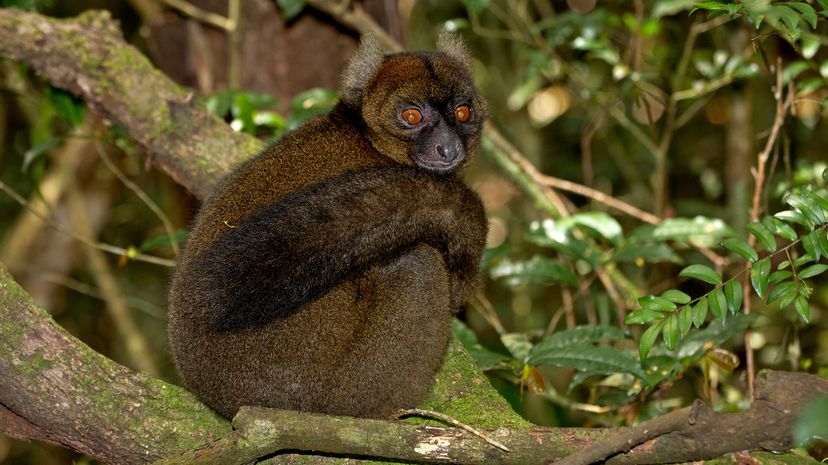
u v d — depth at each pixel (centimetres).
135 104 961
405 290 639
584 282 1061
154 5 1407
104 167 1527
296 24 1163
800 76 1109
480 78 1686
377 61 794
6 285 649
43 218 1084
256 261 581
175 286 645
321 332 624
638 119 1465
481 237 690
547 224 933
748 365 834
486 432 529
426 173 668
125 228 1648
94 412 636
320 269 594
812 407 363
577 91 1326
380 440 538
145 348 1443
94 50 973
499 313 1523
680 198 1520
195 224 695
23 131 1592
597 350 757
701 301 610
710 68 1085
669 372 801
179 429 638
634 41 1133
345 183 629
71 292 1612
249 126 1016
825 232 598
